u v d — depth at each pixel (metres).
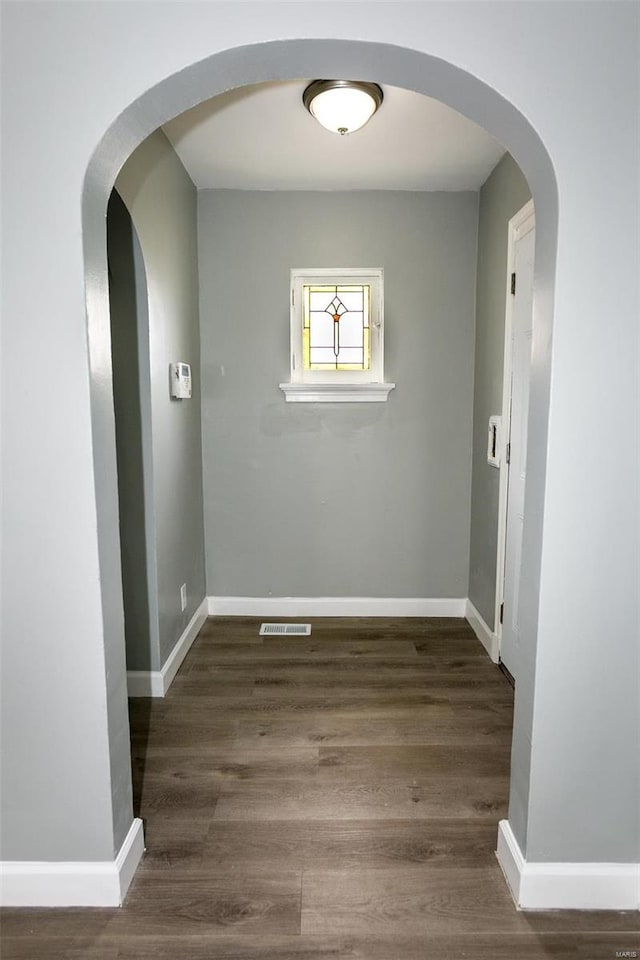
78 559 1.35
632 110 1.24
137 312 2.29
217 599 3.35
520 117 1.25
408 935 1.36
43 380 1.30
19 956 1.30
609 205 1.26
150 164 2.32
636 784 1.41
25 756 1.41
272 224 3.10
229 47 1.22
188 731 2.21
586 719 1.39
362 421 3.23
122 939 1.34
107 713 1.40
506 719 2.28
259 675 2.66
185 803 1.80
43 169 1.25
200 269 3.13
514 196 2.50
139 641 2.46
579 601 1.36
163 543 2.51
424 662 2.79
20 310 1.28
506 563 2.66
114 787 1.44
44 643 1.38
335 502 3.29
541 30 1.22
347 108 2.04
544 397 1.34
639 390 1.31
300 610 3.35
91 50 1.23
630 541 1.34
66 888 1.43
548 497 1.33
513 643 2.58
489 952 1.32
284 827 1.70
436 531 3.30
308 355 3.12
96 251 1.35
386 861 1.57
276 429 3.24
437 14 1.22
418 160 2.70
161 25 1.22
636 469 1.33
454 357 3.19
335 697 2.46
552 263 1.29
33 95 1.23
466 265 3.13
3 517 1.34
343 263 3.12
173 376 2.61
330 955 1.30
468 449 3.25
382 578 3.33
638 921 1.41
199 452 3.19
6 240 1.27
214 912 1.41
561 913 1.42
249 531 3.31
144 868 1.55
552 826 1.42
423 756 2.04
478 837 1.66
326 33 1.21
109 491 1.42
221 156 2.66
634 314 1.29
